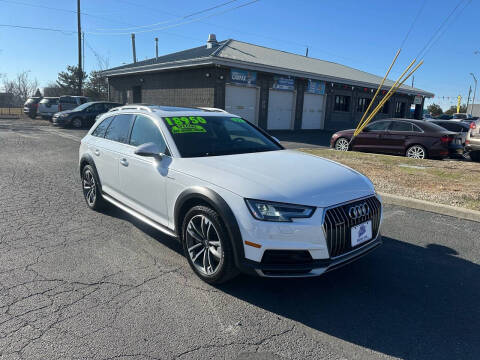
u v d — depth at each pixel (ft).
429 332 9.18
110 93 96.84
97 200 17.74
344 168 12.49
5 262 12.49
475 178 25.84
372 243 11.10
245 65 62.90
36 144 43.47
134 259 12.93
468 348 8.59
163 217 12.89
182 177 11.64
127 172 14.56
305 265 9.62
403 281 11.78
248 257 9.80
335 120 88.33
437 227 16.76
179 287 11.08
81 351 8.16
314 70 79.77
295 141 56.39
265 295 10.78
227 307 10.09
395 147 38.83
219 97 63.21
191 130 13.87
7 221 16.65
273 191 9.90
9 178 25.50
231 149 13.76
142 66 75.82
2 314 9.50
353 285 11.48
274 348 8.45
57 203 19.62
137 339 8.63
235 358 8.08
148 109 14.96
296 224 9.46
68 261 12.66
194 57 65.82
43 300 10.19
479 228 16.67
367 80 95.66
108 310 9.78
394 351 8.44
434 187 22.82
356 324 9.46
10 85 192.34
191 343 8.54
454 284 11.65
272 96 72.23
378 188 22.58
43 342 8.44
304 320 9.58
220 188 10.43
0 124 72.33
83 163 18.62
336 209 10.01
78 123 66.85
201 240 11.30
